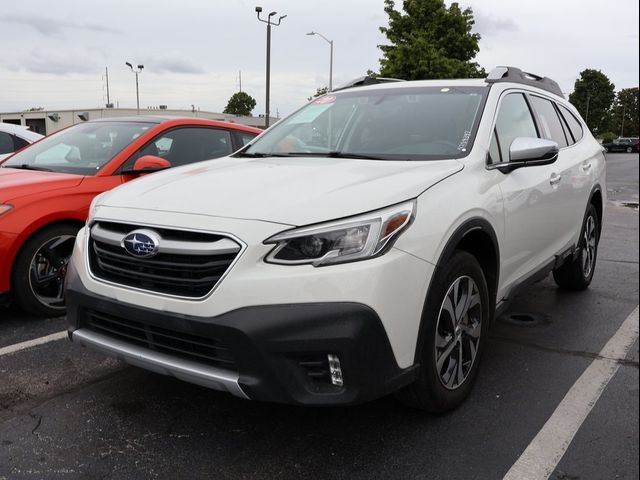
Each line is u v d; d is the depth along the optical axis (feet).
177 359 8.80
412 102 13.21
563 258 15.37
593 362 12.85
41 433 9.78
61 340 13.94
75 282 9.87
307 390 8.30
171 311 8.55
